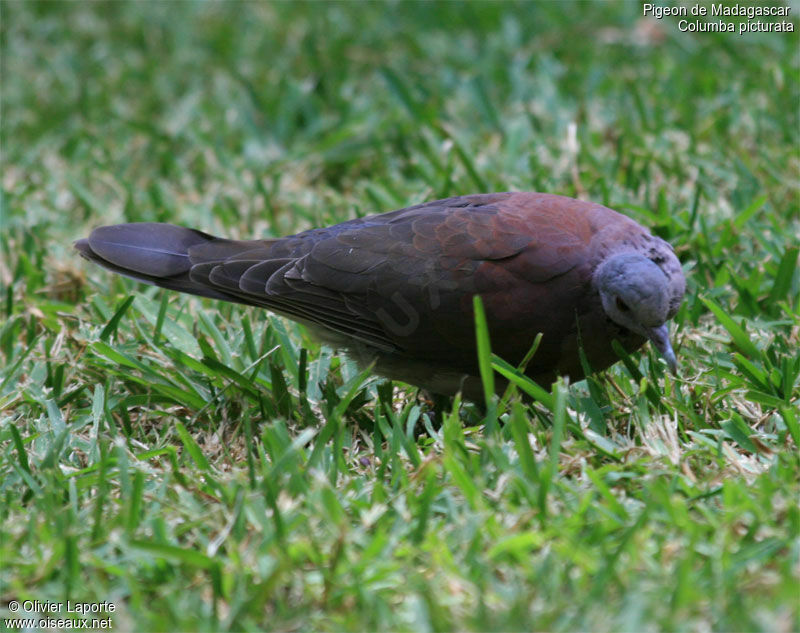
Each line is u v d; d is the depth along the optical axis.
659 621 5.84
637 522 6.52
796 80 14.13
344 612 6.30
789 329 9.74
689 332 9.65
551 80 14.73
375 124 14.16
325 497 6.96
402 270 8.44
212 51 17.28
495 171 12.96
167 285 8.98
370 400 9.11
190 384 9.09
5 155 14.38
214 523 7.14
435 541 6.61
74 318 10.40
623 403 8.66
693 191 12.28
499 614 6.05
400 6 18.11
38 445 8.42
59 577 6.68
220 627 6.16
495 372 8.51
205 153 14.16
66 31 17.83
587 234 8.42
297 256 8.89
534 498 7.00
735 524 6.80
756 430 8.32
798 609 5.78
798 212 11.80
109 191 13.46
